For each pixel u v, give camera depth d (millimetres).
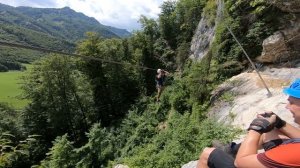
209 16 31328
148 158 17906
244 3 20391
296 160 2445
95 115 46875
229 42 21391
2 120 42344
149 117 32750
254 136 2879
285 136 3168
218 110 17766
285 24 17859
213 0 30906
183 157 14711
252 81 17578
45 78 45938
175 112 26047
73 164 32562
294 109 2781
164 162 14977
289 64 17609
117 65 45344
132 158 20047
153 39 47156
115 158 30891
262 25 19188
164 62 45250
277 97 14289
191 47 37719
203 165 3676
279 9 18234
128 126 34688
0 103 48000
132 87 46031
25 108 46094
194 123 18859
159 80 32281
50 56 45656
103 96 46375
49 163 33625
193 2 41875
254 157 2658
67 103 46625
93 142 32469
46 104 46312
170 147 16234
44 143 44469
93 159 32375
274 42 17781
